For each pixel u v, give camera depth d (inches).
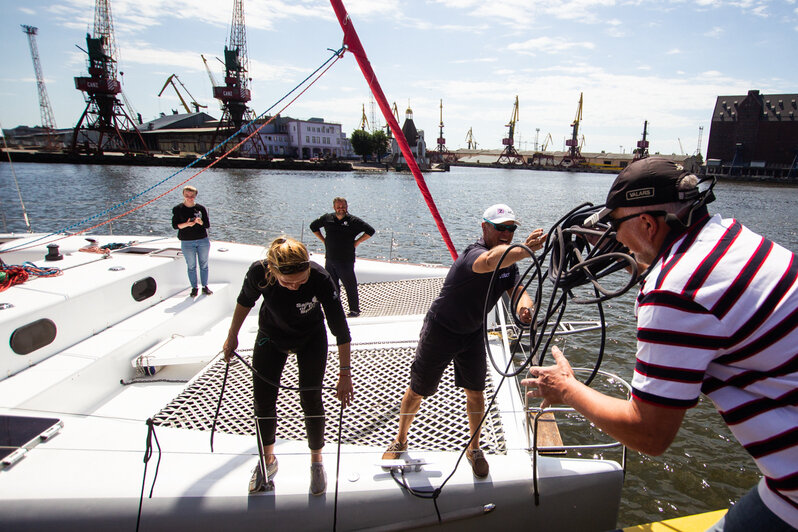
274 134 3848.4
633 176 48.6
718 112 4375.0
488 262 82.8
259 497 84.3
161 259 187.0
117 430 101.9
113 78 2920.8
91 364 132.9
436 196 1578.5
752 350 42.2
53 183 1456.7
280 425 114.9
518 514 90.4
